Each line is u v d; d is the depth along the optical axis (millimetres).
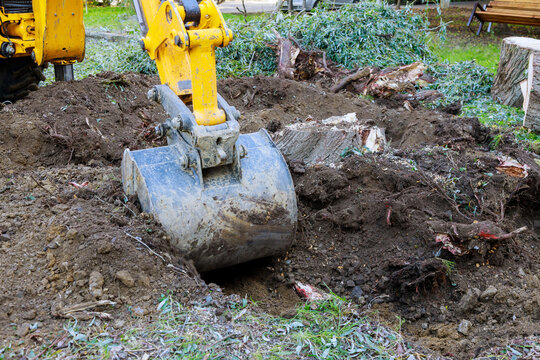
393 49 9328
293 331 2994
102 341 2717
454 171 4598
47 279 3107
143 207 3502
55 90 6012
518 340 3066
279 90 7211
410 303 3697
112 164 5195
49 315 2902
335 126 5184
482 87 8109
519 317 3420
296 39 9266
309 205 4562
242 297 3771
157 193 3379
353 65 8844
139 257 3189
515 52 7172
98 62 9625
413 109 7266
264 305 3688
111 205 3650
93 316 2898
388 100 7652
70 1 5246
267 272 4023
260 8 14945
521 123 6598
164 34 3506
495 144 5277
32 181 4301
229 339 2811
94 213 3516
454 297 3688
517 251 4039
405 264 3797
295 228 3750
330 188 4520
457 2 14898
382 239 4113
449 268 3729
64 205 3699
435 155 4871
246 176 3588
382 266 3904
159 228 3357
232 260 3695
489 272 3830
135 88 6695
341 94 7418
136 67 9133
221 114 3436
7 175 4727
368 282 3885
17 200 3967
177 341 2760
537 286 3717
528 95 6582
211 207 3447
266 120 6270
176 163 3545
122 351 2662
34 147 5141
